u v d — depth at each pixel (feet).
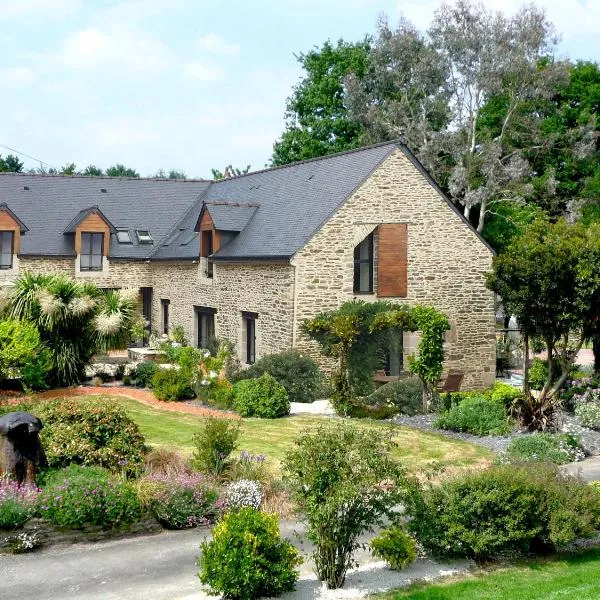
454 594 30.58
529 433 60.75
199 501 39.65
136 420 62.13
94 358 87.61
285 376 73.20
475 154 135.44
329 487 30.91
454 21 132.46
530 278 62.75
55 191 112.06
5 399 65.82
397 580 32.37
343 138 141.08
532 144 140.26
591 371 92.02
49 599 30.17
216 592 29.91
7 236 100.89
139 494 39.04
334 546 31.14
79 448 42.68
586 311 62.54
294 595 30.50
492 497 34.58
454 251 83.61
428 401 69.51
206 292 93.15
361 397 72.33
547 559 35.73
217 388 71.77
